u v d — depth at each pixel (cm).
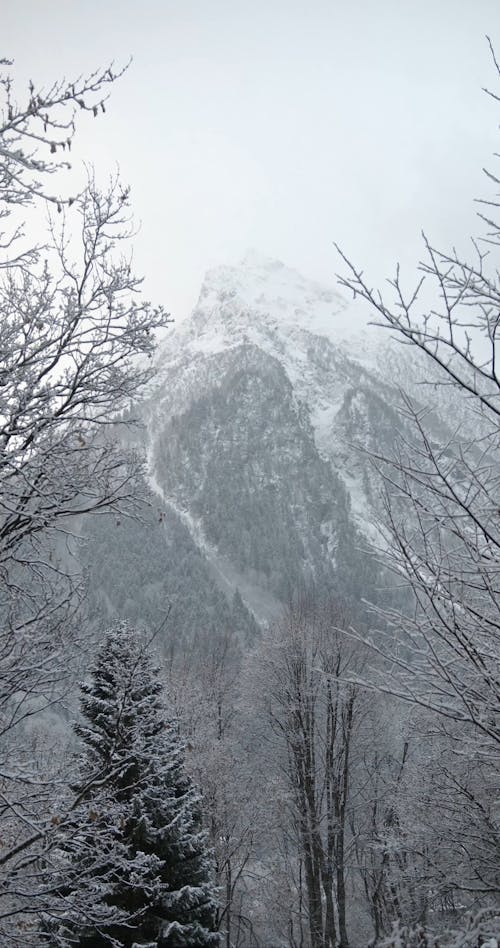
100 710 1231
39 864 821
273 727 2355
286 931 2705
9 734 787
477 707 570
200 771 2111
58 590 725
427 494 588
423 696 598
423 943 499
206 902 1316
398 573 602
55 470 686
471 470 578
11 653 662
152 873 1243
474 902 867
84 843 739
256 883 2547
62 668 689
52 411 712
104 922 734
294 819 2278
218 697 2773
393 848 1090
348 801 2406
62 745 1041
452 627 579
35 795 681
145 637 866
